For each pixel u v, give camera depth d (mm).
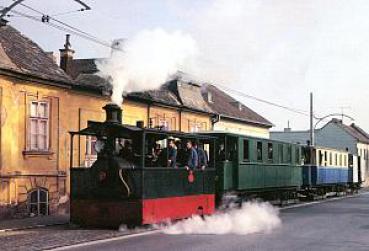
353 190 45062
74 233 14484
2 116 18078
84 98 22422
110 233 14539
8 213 18250
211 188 19031
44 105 20234
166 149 16609
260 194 24641
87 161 22516
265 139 24703
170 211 16375
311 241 13211
